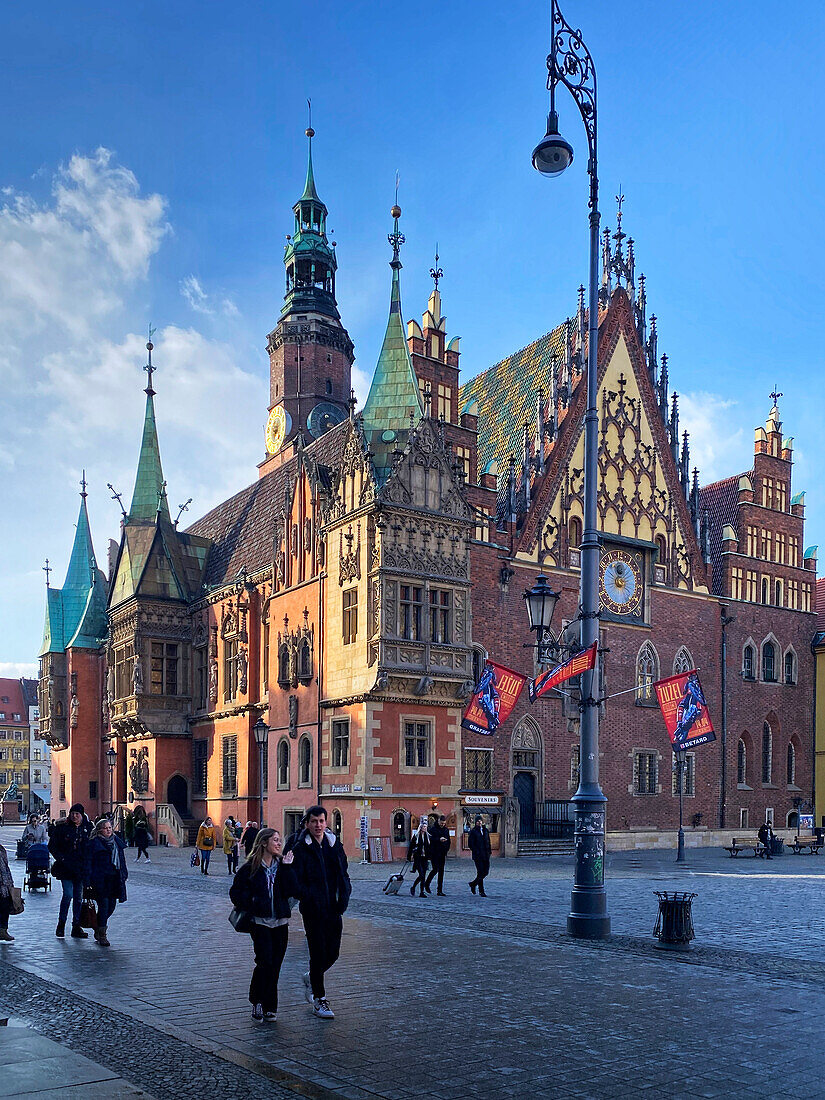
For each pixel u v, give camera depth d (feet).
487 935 62.59
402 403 149.59
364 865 128.16
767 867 131.95
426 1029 37.99
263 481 212.02
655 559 186.19
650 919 71.72
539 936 62.08
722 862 142.10
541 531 169.89
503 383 204.33
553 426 175.52
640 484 186.50
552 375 177.47
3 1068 29.94
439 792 141.90
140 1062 33.04
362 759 135.95
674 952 55.83
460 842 142.92
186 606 200.44
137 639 194.70
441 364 164.96
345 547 146.41
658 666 182.80
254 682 172.55
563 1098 30.37
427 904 82.48
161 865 130.62
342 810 139.85
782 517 209.67
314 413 248.73
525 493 168.96
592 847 62.23
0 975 47.80
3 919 58.95
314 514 156.04
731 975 49.19
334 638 147.33
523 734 161.79
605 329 186.50
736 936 63.67
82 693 226.38
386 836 135.23
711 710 190.08
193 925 67.72
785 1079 32.24
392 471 142.10
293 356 256.11
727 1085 31.63
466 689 145.48
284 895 39.06
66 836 62.28
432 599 144.56
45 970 49.49
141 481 213.46
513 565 164.86
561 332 193.26
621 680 177.06
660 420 191.62
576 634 68.69
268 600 169.07
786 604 207.21
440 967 50.88
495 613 161.17
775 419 211.20
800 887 100.42
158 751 192.34
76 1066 30.19
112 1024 38.06
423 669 140.26
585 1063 33.81
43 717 243.19
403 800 137.80
